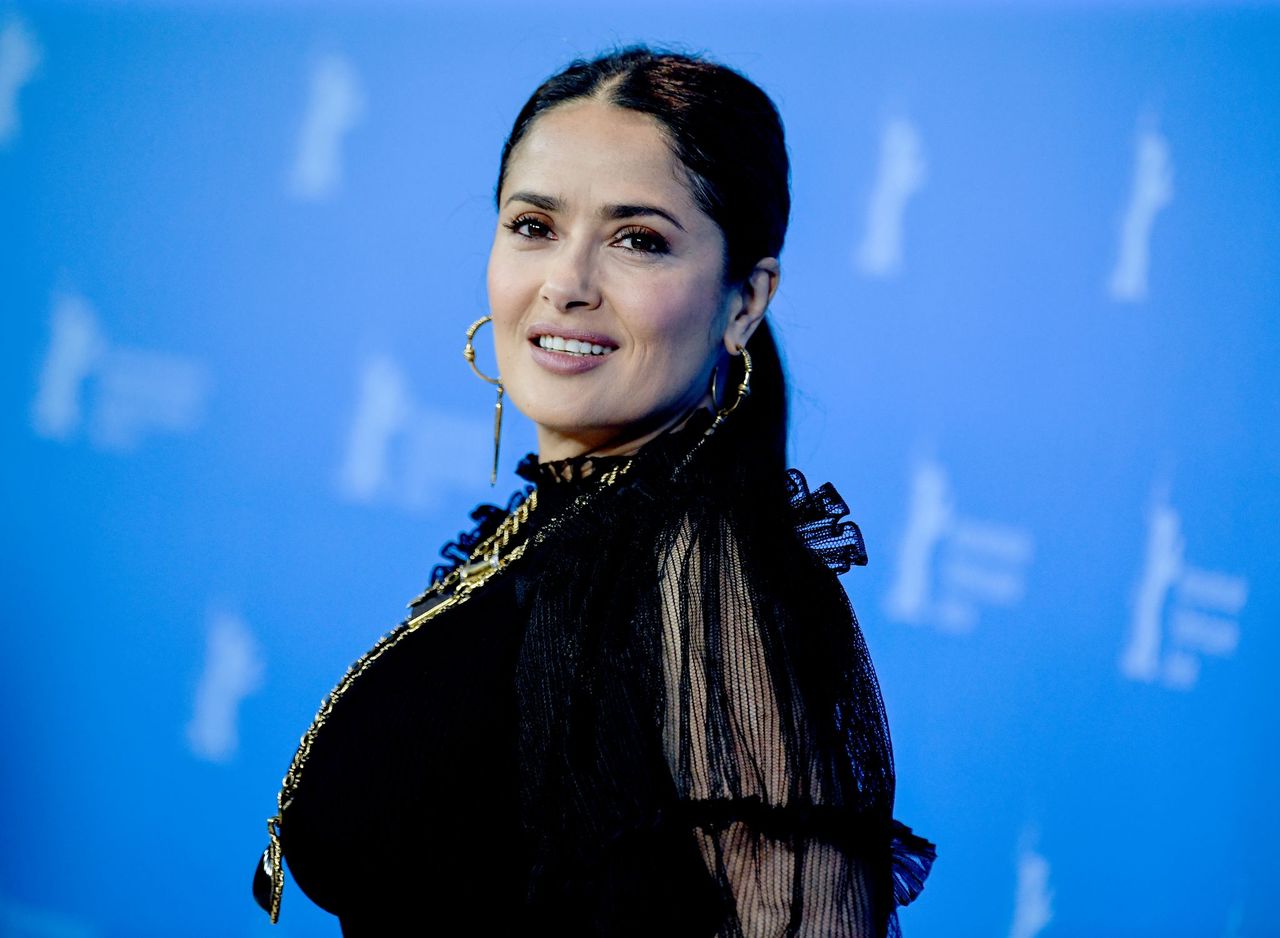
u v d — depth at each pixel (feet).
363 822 12.90
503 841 12.36
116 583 39.06
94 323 39.45
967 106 36.70
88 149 39.52
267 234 38.93
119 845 38.65
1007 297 36.42
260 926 38.04
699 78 14.06
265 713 38.37
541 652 12.38
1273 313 35.63
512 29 38.29
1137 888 35.55
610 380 13.94
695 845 11.73
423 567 37.99
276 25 38.96
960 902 35.68
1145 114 36.17
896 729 35.94
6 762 38.81
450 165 38.45
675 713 11.92
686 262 13.88
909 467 36.42
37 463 39.42
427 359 38.24
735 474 13.10
